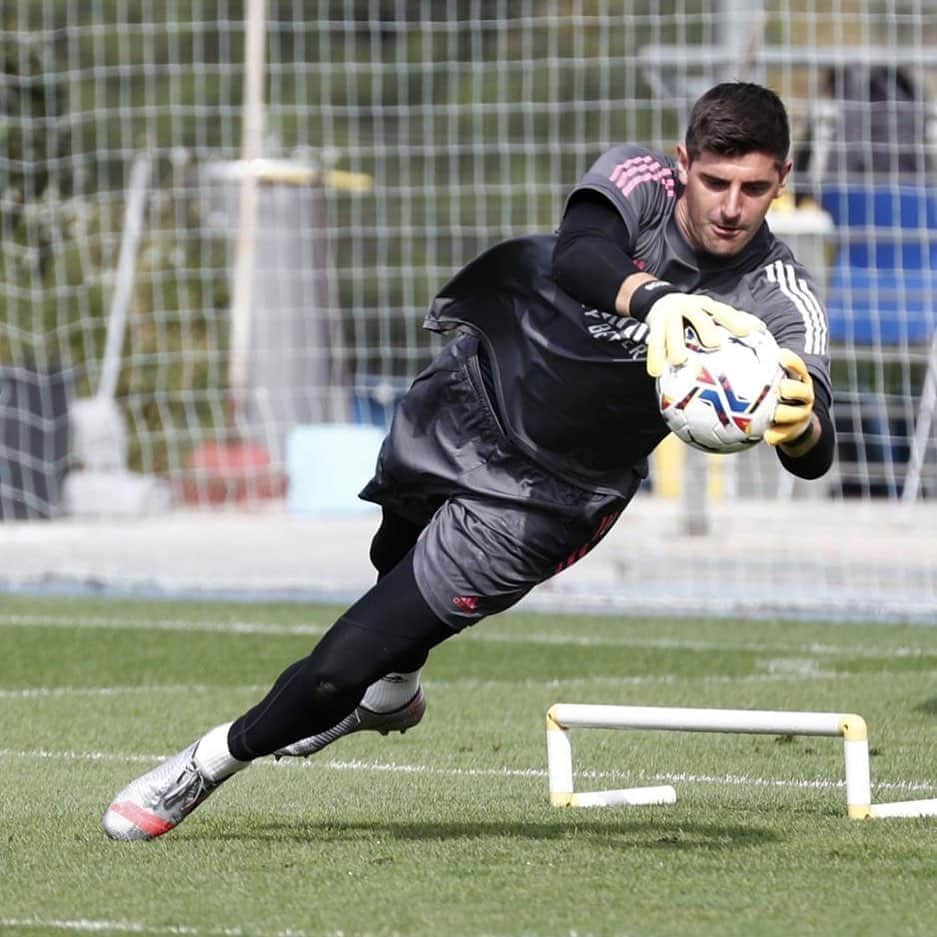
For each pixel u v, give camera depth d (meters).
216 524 57.03
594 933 13.16
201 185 60.84
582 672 31.53
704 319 13.16
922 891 14.46
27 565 48.00
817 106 51.47
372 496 16.66
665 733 24.83
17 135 63.75
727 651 34.16
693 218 14.10
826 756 22.61
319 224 60.66
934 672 31.09
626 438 15.27
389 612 15.72
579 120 53.97
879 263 54.41
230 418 61.41
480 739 24.39
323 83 59.84
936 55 53.44
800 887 14.62
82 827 17.66
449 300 15.79
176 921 13.65
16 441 59.91
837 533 51.16
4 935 13.27
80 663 32.44
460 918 13.63
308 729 16.20
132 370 62.59
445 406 15.89
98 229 63.78
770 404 13.20
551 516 15.59
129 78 65.94
